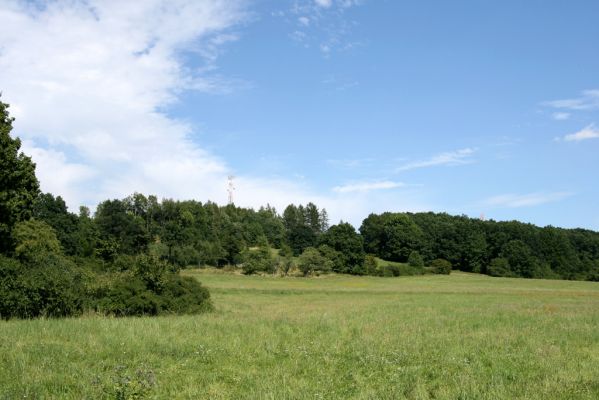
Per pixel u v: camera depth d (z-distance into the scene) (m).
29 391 9.97
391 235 132.00
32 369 11.59
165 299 28.17
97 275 28.73
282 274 101.56
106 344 15.10
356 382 11.95
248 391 10.77
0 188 33.16
